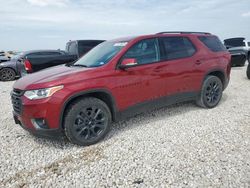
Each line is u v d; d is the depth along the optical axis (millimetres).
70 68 4156
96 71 3795
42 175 3002
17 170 3129
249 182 2672
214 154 3324
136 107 4242
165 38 4672
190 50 5004
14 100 3760
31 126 3525
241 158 3182
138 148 3607
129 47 4168
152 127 4430
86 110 3699
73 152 3574
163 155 3363
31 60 8391
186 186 2654
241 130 4137
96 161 3285
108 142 3865
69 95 3490
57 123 3484
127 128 4426
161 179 2807
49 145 3826
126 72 4023
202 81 5180
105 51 4406
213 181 2719
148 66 4277
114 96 3924
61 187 2752
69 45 10562
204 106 5379
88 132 3750
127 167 3098
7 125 4770
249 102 5898
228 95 6684
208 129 4238
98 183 2795
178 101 4902
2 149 3709
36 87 3430
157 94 4480
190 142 3740
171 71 4594
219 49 5566
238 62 13773
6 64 10961
